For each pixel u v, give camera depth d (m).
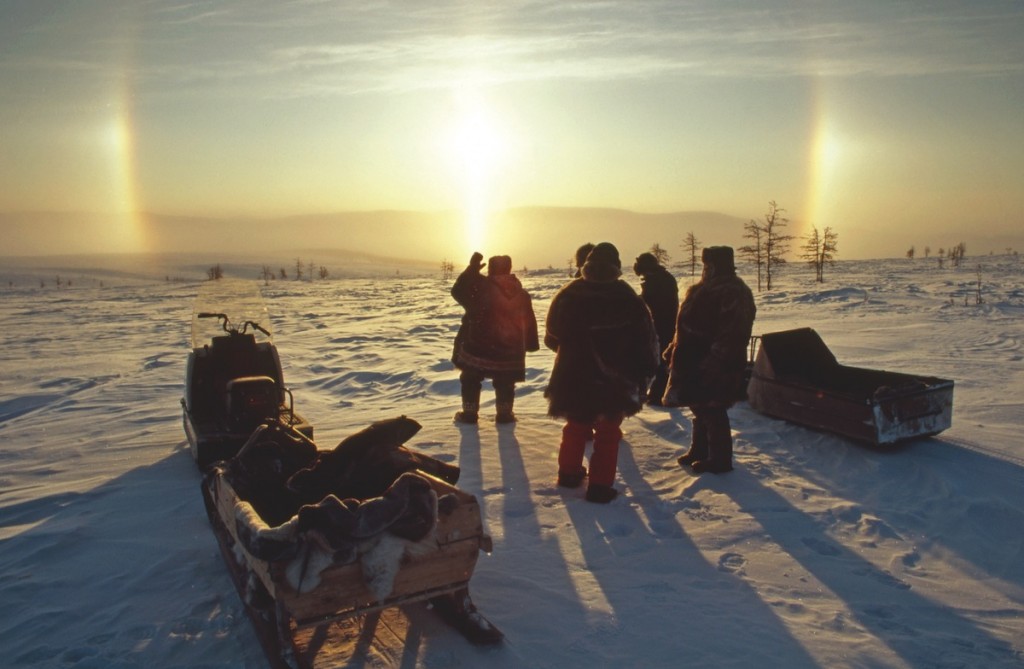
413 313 24.42
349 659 3.57
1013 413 8.35
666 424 7.87
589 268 5.75
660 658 3.60
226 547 4.57
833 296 25.06
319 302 31.34
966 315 18.89
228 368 6.93
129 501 5.91
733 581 4.42
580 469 6.06
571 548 4.89
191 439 6.82
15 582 4.52
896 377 7.38
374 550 3.36
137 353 16.09
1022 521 5.23
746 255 37.25
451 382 10.85
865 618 4.00
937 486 5.90
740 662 3.55
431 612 4.04
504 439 7.55
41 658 3.71
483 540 3.64
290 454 4.50
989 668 3.49
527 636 3.81
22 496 6.17
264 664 3.59
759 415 8.11
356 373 12.02
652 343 5.69
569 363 5.75
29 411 10.40
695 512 5.48
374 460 4.20
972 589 4.34
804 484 6.07
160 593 4.36
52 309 31.67
